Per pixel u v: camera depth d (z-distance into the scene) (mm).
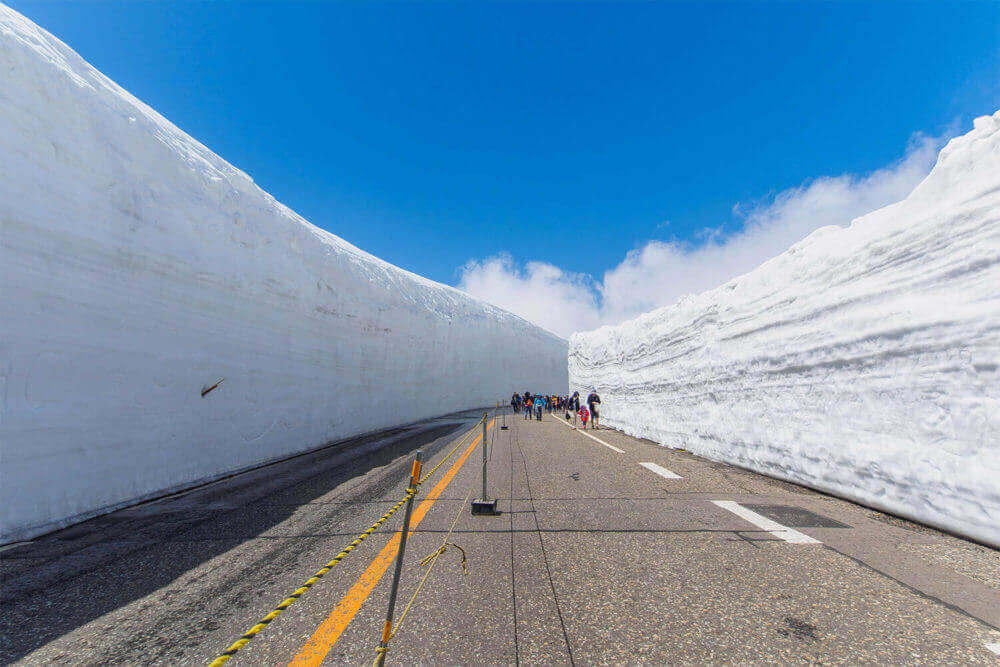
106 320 5484
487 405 36156
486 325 38062
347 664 1992
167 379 6516
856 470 4742
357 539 3846
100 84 6184
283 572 3172
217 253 8016
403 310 20781
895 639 2082
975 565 2980
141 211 6250
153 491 6086
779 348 6402
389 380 18094
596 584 2775
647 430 12195
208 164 8555
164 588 2967
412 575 3000
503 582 2840
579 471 6898
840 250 5730
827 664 1894
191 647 2207
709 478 6254
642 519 4188
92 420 5168
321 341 12383
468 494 5422
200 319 7387
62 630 2432
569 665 1930
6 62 4527
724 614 2357
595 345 25969
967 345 3721
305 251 12070
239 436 8312
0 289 4258
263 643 2211
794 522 4035
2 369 4219
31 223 4609
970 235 3955
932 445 3938
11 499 4188
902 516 4129
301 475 7496
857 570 2922
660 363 12656
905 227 4730
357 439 13648
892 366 4469
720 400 8117
